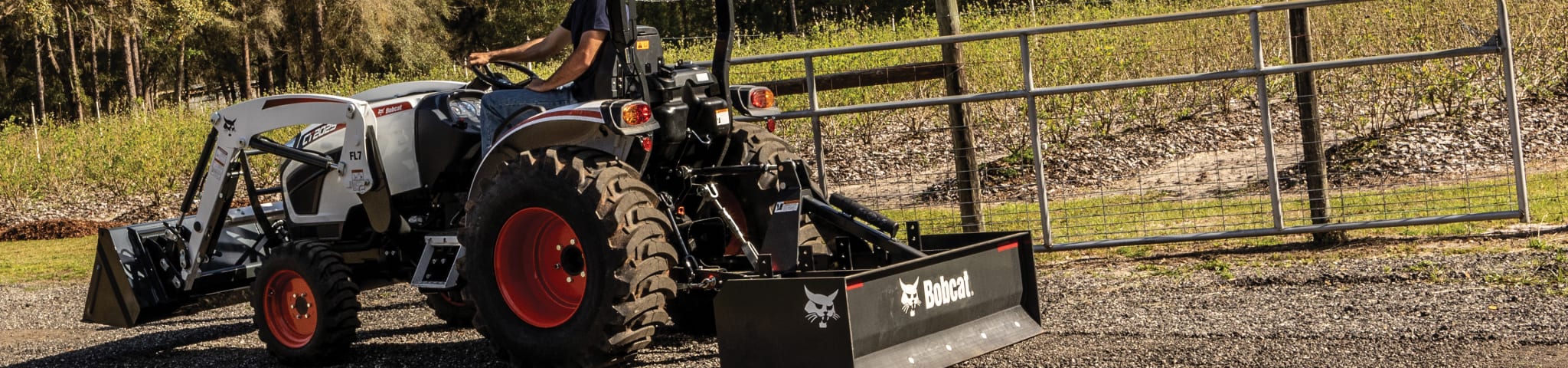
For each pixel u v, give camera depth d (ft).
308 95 20.40
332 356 20.06
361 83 81.82
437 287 19.02
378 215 20.21
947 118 42.22
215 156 21.91
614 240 15.92
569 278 17.90
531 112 18.29
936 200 35.81
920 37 58.49
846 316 14.15
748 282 15.17
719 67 18.13
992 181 41.14
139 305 22.12
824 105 43.86
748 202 18.56
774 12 158.61
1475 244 25.03
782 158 18.67
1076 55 44.27
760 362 15.17
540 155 17.02
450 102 20.71
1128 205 30.04
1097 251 28.40
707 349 19.69
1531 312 18.08
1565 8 42.24
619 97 18.04
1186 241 27.14
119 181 59.62
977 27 56.24
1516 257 22.52
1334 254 25.34
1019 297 17.51
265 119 21.12
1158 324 19.31
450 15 155.12
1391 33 38.11
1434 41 41.19
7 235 50.14
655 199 16.75
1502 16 25.91
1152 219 31.94
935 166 39.01
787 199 17.04
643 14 150.61
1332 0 25.73
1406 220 26.16
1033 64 43.83
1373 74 40.68
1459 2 41.29
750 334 15.23
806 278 14.57
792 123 43.52
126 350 23.16
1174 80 26.78
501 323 17.65
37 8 120.57
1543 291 19.42
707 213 18.78
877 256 18.01
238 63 176.14
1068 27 26.91
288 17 140.77
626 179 16.47
